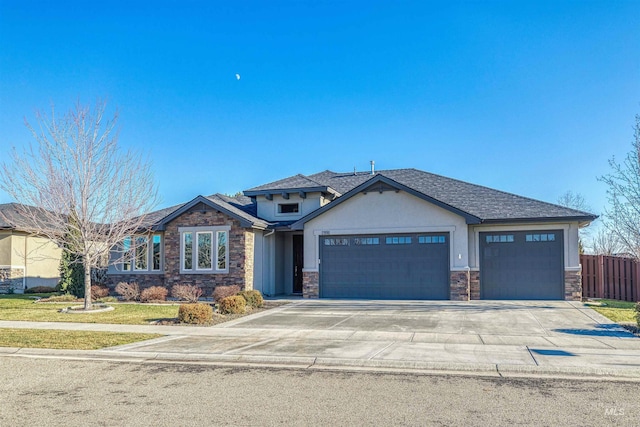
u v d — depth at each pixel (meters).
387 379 8.41
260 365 9.70
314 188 23.42
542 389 7.69
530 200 21.55
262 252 23.30
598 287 21.56
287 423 6.12
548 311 16.39
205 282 22.33
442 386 7.90
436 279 20.47
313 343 11.58
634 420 6.19
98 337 12.58
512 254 20.20
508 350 10.44
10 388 7.95
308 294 21.91
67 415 6.49
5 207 29.25
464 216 19.89
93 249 19.22
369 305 18.75
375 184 21.30
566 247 19.64
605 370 8.69
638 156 16.53
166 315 16.81
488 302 19.12
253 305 18.34
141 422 6.19
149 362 10.06
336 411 6.59
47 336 12.71
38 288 28.20
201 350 10.89
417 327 13.71
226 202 24.38
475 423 6.09
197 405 6.91
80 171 18.62
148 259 24.06
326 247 21.92
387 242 21.17
